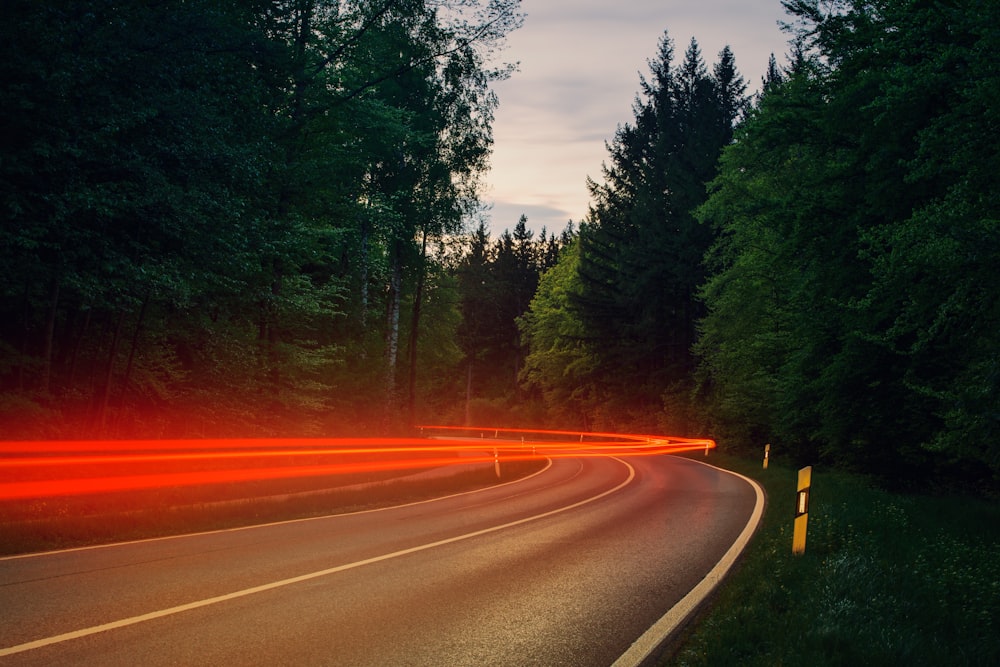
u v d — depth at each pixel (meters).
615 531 11.68
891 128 13.59
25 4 11.40
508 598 6.96
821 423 21.09
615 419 59.03
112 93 12.65
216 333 19.48
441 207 31.19
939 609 6.27
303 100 21.52
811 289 17.05
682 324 52.62
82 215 12.09
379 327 38.34
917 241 9.63
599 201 59.34
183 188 13.83
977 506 13.41
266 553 9.01
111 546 9.25
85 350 17.78
